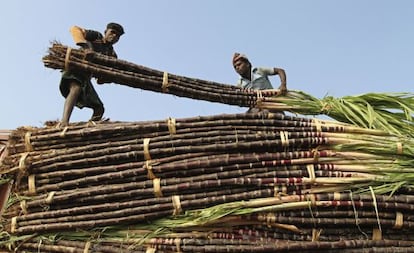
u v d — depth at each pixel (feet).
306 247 15.37
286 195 16.01
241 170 16.43
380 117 18.31
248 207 15.74
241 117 17.53
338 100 19.35
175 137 17.11
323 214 15.89
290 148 16.98
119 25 21.80
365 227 15.98
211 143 17.01
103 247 15.84
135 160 16.96
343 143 16.99
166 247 15.61
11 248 16.65
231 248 15.34
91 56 19.47
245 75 22.06
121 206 16.15
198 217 15.71
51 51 19.43
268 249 15.28
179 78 19.90
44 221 16.48
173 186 16.24
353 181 16.22
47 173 17.16
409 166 16.67
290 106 19.76
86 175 16.92
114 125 17.60
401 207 15.90
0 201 18.40
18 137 18.16
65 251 16.02
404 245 15.89
